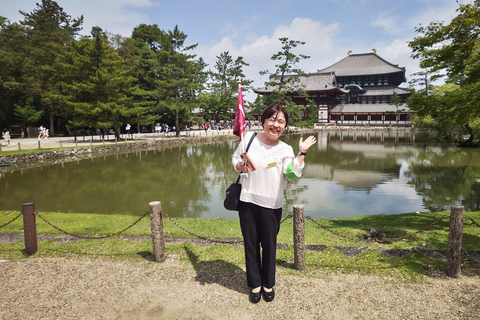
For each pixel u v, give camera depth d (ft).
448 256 12.96
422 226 20.93
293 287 12.18
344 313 10.53
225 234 19.71
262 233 10.74
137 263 14.76
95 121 94.73
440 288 12.04
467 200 36.52
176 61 123.95
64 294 12.03
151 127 166.20
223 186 46.09
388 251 15.60
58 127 138.92
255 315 10.48
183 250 16.20
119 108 94.38
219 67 188.85
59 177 52.54
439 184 45.85
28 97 117.80
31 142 95.50
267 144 10.55
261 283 11.32
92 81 94.38
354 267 13.89
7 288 12.53
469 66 25.62
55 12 159.22
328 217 30.99
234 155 10.96
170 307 11.05
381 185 45.88
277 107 10.23
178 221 23.72
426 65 26.84
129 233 19.67
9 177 52.34
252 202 10.54
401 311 10.61
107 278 13.30
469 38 23.61
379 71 271.08
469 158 71.36
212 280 12.92
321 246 16.53
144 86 139.33
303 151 9.84
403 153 84.02
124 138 116.78
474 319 10.09
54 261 15.15
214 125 190.70
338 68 296.92
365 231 19.72
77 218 24.66
